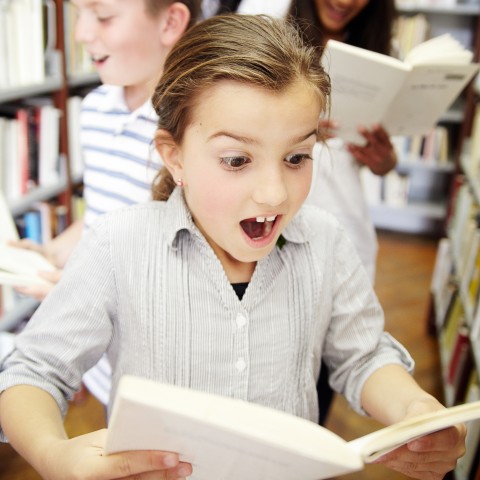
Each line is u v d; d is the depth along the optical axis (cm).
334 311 90
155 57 118
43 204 240
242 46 68
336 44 122
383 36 167
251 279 81
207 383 81
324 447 49
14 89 207
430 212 410
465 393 206
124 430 53
